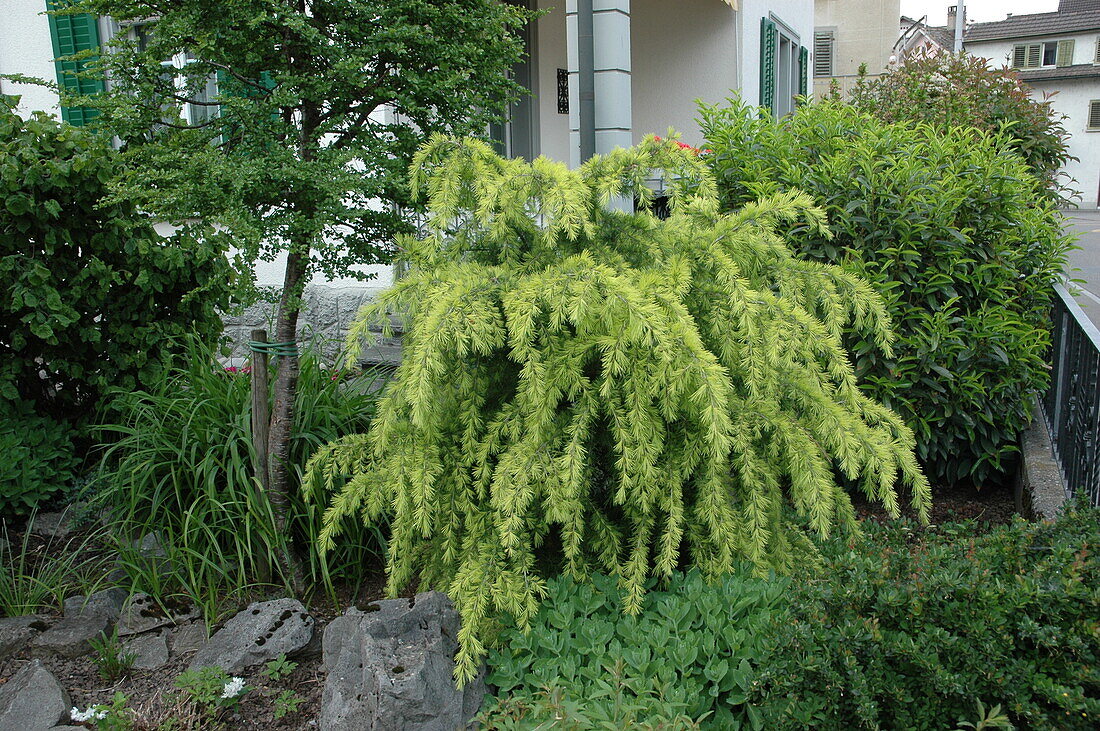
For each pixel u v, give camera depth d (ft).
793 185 14.69
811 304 9.88
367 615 8.29
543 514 9.00
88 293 13.32
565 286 7.88
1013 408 13.46
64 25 22.31
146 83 10.02
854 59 77.56
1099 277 41.68
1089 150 134.92
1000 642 6.75
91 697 8.89
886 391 13.06
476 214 8.80
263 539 10.58
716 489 8.67
